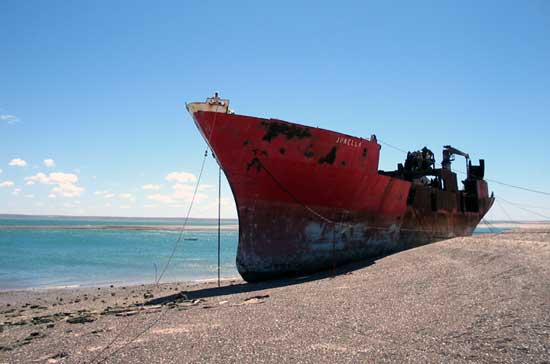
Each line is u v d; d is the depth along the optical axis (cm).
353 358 568
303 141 1508
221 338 710
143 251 4281
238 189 1540
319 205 1611
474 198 2953
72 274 2545
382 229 1891
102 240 5978
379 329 690
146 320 934
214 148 1482
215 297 1240
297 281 1441
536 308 701
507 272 1021
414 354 562
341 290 1084
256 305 995
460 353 549
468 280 992
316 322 768
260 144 1471
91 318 1032
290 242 1571
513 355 523
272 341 670
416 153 2512
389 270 1328
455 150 2852
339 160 1599
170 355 639
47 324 1003
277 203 1549
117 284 2123
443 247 1680
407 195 2034
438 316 729
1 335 892
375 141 1850
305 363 562
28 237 6431
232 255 3934
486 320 671
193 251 4384
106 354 671
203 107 1441
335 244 1667
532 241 1505
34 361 668
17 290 1911
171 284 2045
